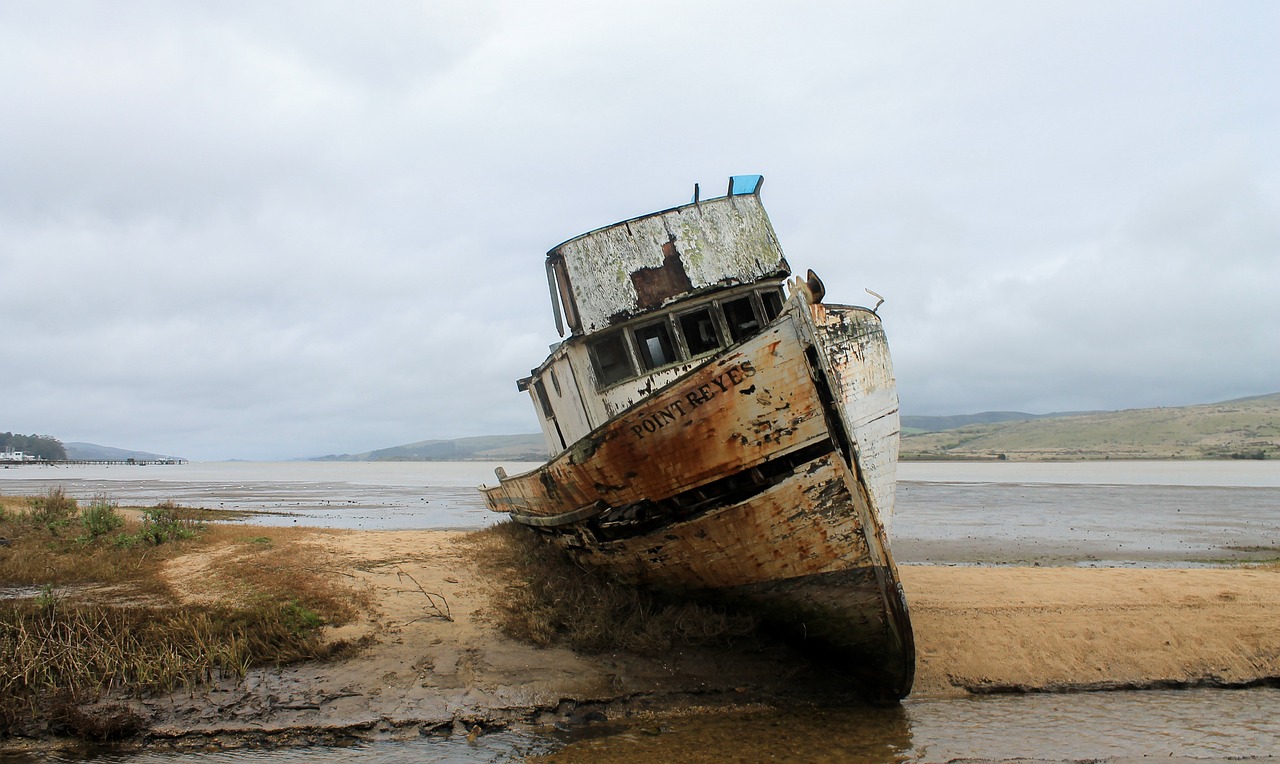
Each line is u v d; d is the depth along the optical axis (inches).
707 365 315.6
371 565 479.8
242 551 516.1
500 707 299.0
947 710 313.7
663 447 331.9
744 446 322.0
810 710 311.0
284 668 321.1
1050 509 1083.3
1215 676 348.2
